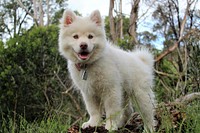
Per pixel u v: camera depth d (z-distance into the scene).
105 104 1.26
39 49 2.57
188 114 1.21
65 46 1.29
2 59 2.54
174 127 1.12
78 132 1.16
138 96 1.34
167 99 2.03
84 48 1.21
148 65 1.43
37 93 2.50
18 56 2.55
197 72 2.04
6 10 5.47
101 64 1.24
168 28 3.04
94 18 1.29
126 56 1.36
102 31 1.28
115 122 1.22
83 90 1.29
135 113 1.46
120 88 1.27
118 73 1.26
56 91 2.51
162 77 2.33
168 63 2.56
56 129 1.28
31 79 2.51
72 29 1.27
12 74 2.48
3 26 5.42
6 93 2.45
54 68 2.54
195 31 2.15
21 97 2.48
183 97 1.64
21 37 2.65
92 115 1.29
